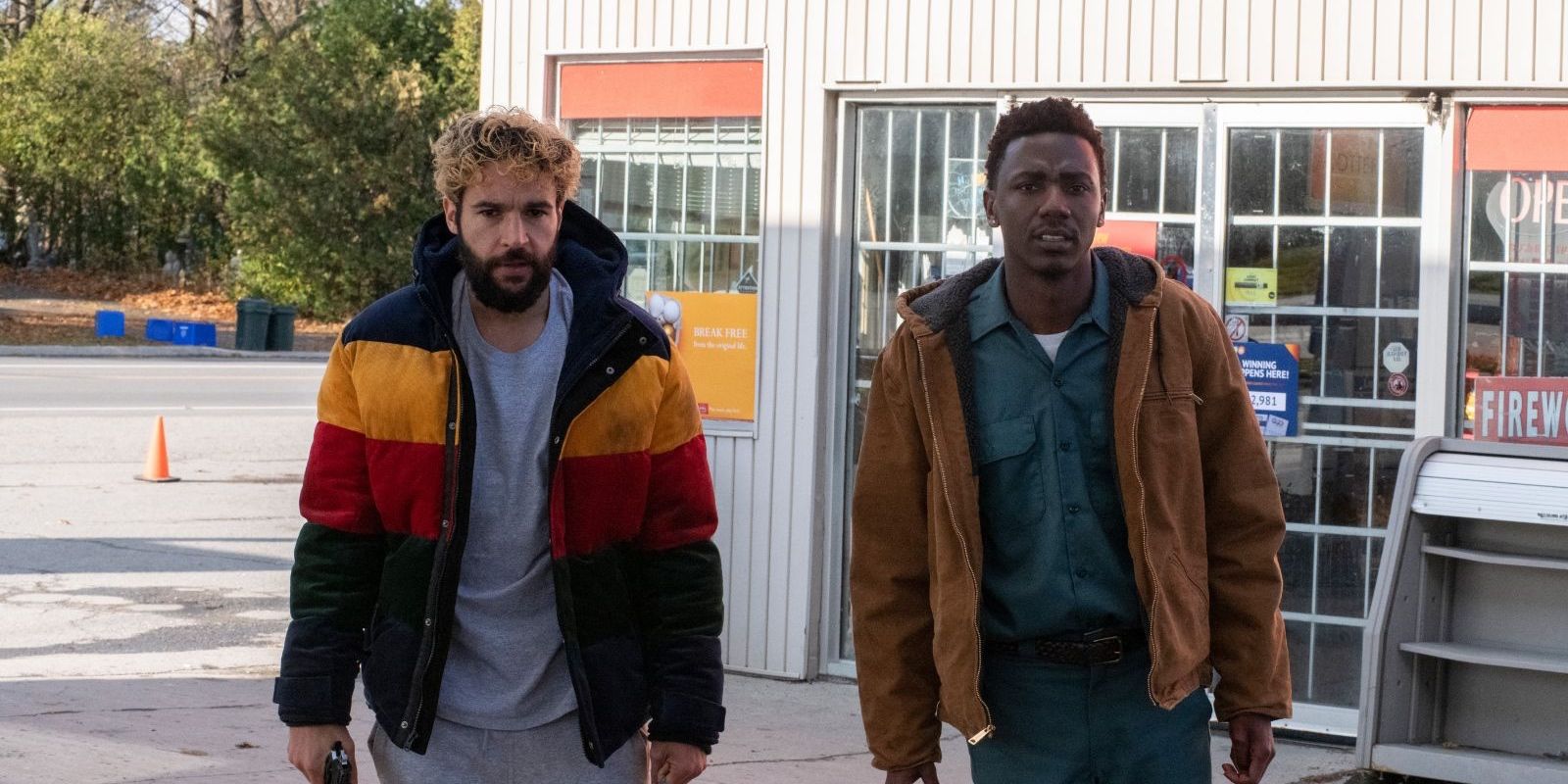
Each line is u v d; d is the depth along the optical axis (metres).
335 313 38.81
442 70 39.09
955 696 3.03
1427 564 5.46
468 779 2.96
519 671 2.96
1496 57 5.93
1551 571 5.34
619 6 7.20
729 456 7.03
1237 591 3.08
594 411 2.93
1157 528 2.96
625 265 3.02
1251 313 6.29
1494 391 6.02
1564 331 5.95
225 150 38.00
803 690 6.83
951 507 3.01
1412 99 6.06
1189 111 6.34
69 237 45.28
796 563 6.93
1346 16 6.09
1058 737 3.04
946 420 3.04
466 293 2.99
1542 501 5.16
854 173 6.91
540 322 2.99
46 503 12.51
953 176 6.76
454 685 2.95
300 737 2.98
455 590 2.90
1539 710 5.35
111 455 15.49
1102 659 3.01
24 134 42.69
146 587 9.37
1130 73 6.38
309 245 37.53
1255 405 6.28
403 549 2.93
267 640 8.02
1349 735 6.12
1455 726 5.51
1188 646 2.96
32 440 16.45
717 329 7.05
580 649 2.95
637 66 7.22
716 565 3.12
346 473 2.97
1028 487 3.01
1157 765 3.02
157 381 24.17
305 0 45.22
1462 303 6.07
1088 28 6.43
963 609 3.01
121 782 5.32
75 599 8.98
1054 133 2.99
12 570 9.80
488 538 2.93
